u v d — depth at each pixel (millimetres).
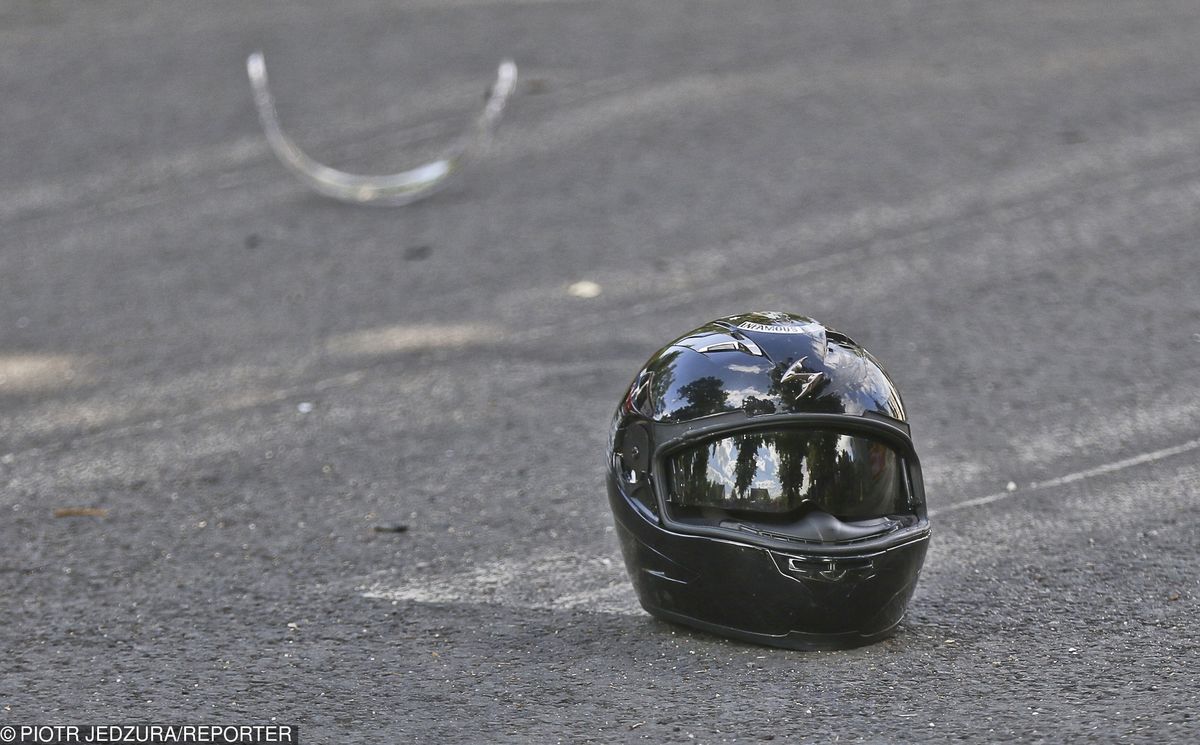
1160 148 42688
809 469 15789
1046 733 14148
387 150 47094
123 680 16203
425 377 28562
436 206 41531
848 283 33438
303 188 43969
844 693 15250
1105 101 48062
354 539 20797
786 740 14188
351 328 31875
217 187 44375
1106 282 32656
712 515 16125
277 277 35844
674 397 16141
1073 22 60688
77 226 41062
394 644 17078
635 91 52531
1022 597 18016
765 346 16062
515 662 16422
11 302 34719
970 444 24078
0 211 42812
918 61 55062
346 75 56875
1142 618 17188
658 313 31969
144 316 33281
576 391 27375
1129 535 20016
